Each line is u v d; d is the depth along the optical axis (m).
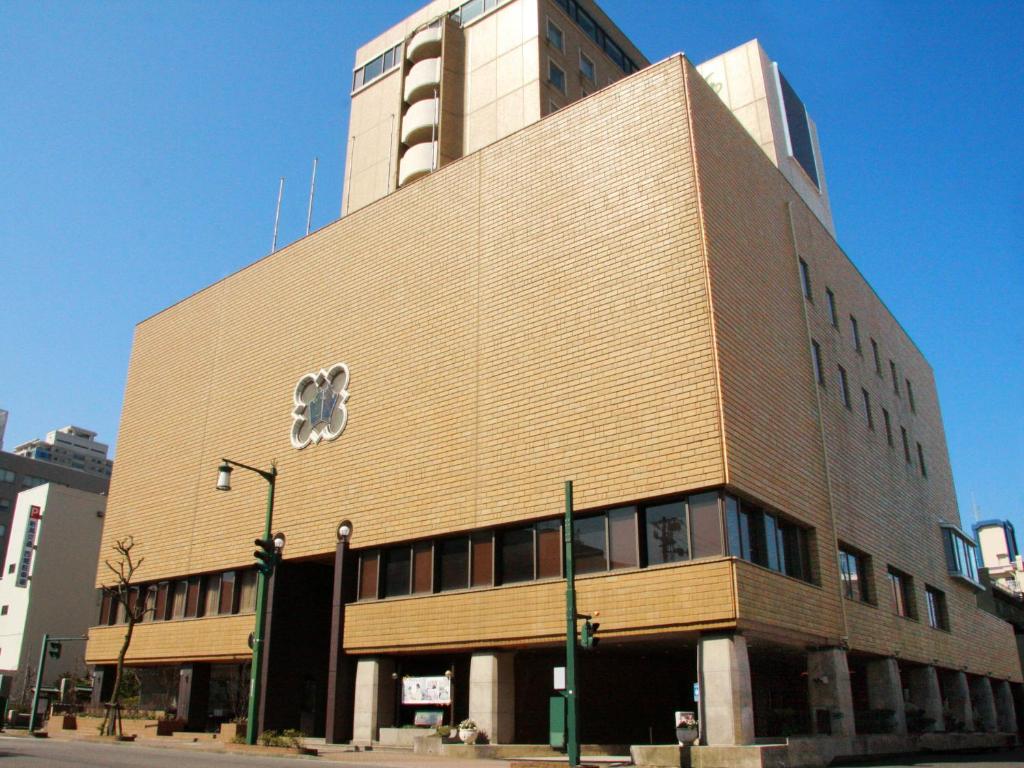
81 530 69.75
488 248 33.06
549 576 27.73
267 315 42.09
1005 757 29.06
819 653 29.23
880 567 36.62
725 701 22.84
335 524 34.78
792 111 49.66
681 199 27.94
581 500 27.12
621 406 27.16
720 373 25.48
